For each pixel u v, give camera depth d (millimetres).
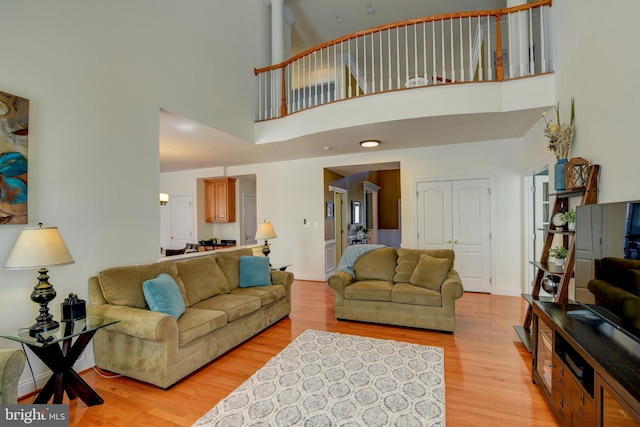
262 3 5496
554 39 3471
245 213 8219
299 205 6578
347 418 2039
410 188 5648
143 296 2793
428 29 5832
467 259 5316
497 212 5121
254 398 2275
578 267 2289
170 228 8023
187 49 3906
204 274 3502
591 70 2645
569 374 1754
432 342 3234
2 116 2250
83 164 2795
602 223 1971
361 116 4133
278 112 5199
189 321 2664
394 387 2400
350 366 2738
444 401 2215
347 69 6254
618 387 1238
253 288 3875
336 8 5770
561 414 1877
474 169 5246
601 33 2482
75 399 2281
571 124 2992
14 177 2307
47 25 2559
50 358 2125
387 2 5535
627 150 2143
